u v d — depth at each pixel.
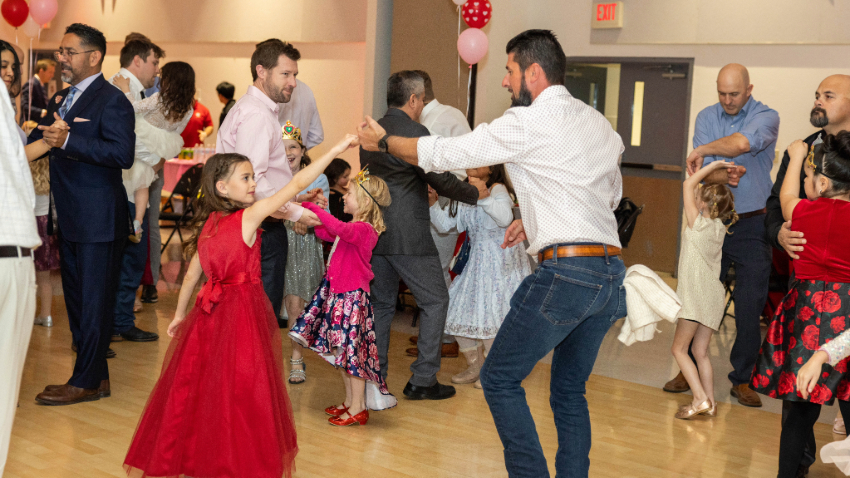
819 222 2.78
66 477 3.00
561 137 2.49
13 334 2.37
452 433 3.74
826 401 2.68
